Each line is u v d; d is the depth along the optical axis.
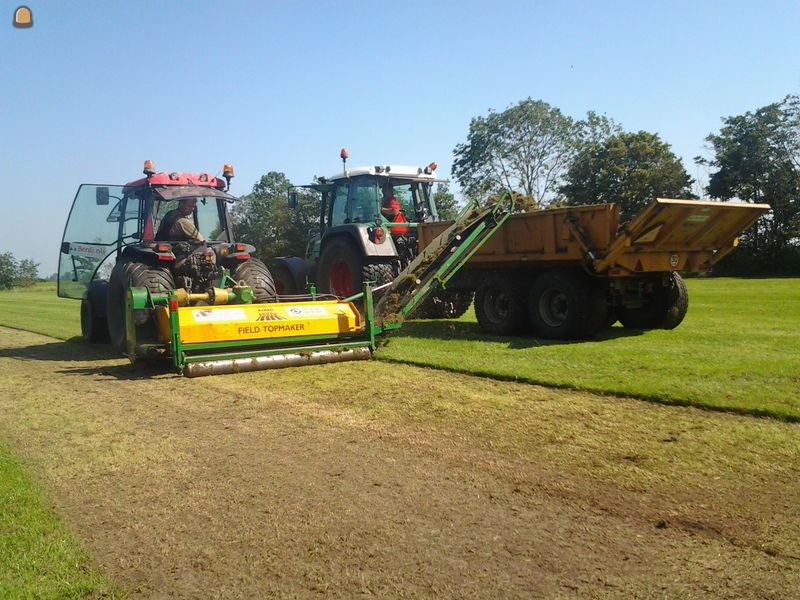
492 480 3.74
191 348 6.78
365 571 2.77
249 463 4.14
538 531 3.10
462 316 12.49
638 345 7.95
